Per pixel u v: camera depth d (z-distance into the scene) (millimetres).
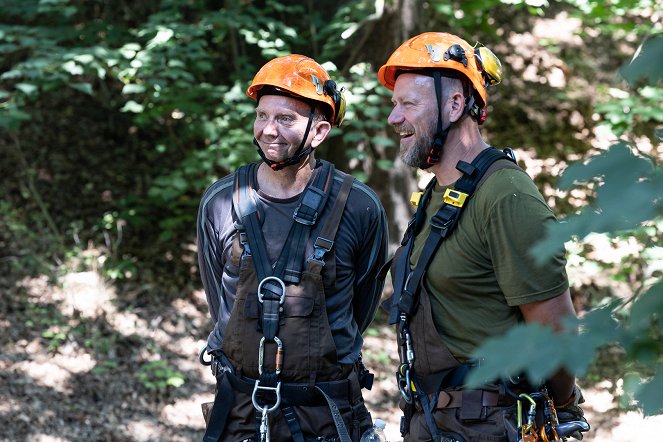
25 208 7164
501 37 9336
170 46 6375
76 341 6016
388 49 6957
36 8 6590
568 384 2432
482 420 2416
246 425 2908
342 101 2969
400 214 7086
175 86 6520
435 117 2498
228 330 2893
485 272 2400
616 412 5848
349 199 2980
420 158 2545
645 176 810
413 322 2543
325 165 3025
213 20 6512
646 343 853
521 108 8828
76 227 7062
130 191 7504
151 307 6531
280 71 2865
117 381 5727
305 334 2836
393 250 7066
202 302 6742
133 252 7031
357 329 3117
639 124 6641
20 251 6723
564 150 8523
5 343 5855
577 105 8812
